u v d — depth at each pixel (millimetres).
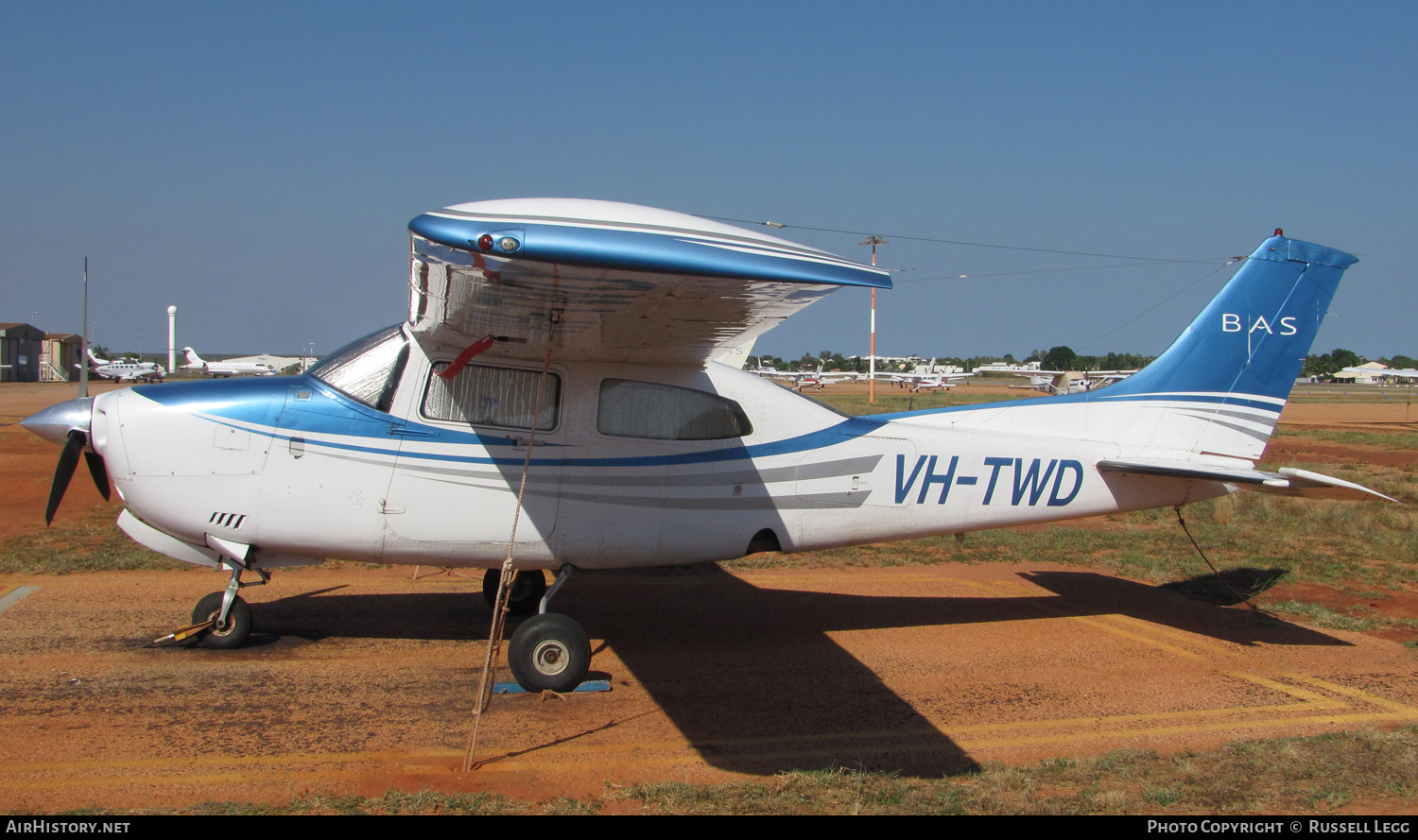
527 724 5074
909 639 7031
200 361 76812
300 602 7406
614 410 6035
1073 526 12172
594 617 7387
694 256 3922
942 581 9062
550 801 4047
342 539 5711
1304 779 4465
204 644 6129
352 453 5648
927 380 80375
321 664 5891
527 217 3986
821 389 75375
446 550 5836
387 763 4441
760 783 4336
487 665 4816
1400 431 34531
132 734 4637
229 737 4660
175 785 4074
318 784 4148
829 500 6520
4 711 4879
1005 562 9977
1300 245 7484
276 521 5645
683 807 4000
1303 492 6867
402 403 5715
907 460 6672
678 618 7430
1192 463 7281
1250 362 7445
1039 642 7023
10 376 66125
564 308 4711
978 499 6848
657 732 5016
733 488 6285
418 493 5711
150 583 7773
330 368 5820
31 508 11656
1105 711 5559
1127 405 7289
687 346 5590
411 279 4758
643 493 6070
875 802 4113
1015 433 7121
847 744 4938
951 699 5707
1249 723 5383
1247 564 9773
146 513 5625
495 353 5820
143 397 5660
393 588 8008
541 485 5875
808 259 4137
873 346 40875
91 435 5570
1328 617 7723
